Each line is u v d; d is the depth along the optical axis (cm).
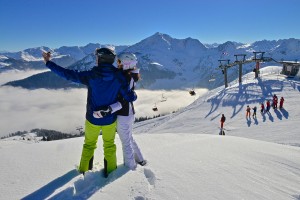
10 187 352
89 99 392
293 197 342
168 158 459
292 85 4447
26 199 326
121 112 407
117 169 405
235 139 641
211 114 3912
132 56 404
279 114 3030
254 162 454
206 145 555
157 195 329
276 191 355
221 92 5028
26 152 488
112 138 406
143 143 589
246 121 3047
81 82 381
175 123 3916
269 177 396
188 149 520
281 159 476
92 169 409
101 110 376
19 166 418
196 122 3656
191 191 340
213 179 376
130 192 334
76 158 460
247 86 4853
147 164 430
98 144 561
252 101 4044
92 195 329
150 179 376
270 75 5591
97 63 387
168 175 383
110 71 381
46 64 372
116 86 385
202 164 430
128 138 418
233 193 340
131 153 416
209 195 333
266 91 4425
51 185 358
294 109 3136
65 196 328
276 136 2073
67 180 373
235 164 438
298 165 450
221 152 502
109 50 384
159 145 570
